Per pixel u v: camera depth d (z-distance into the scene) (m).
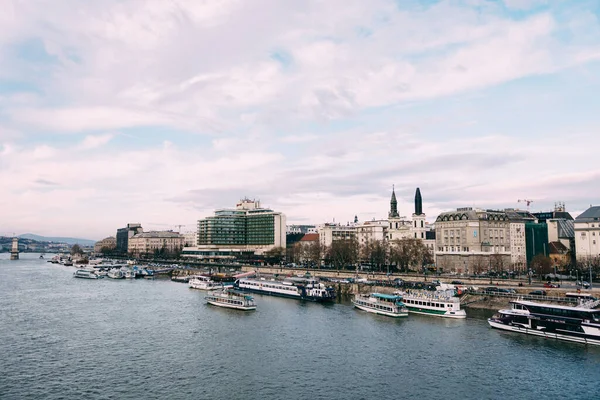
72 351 136.38
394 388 108.44
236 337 153.25
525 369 120.25
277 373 118.12
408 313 194.38
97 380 112.94
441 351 135.88
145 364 124.88
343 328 165.75
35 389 107.12
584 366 122.12
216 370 120.25
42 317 186.88
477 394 105.12
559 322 148.50
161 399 102.00
